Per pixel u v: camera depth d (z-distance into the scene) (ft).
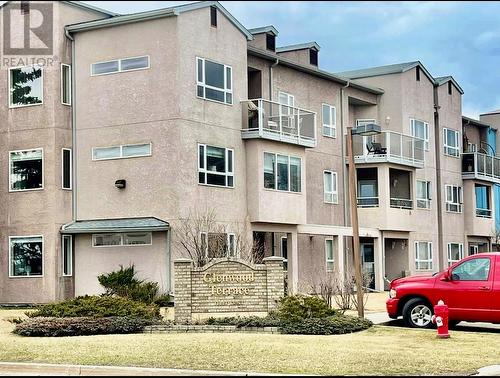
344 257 127.13
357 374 43.70
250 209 103.45
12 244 100.27
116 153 97.81
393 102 140.26
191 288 65.87
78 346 52.95
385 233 131.44
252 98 113.19
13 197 100.58
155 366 46.34
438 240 149.38
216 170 99.30
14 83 101.55
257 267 66.28
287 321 61.82
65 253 98.89
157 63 95.86
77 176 100.12
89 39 100.27
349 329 61.46
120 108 97.86
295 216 109.50
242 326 62.23
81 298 70.44
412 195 137.90
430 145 148.46
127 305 67.62
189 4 96.12
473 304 63.46
